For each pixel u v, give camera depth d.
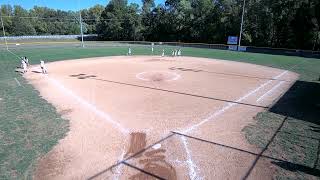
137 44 75.56
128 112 14.27
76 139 10.92
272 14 59.47
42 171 8.59
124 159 9.34
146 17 91.31
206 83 21.94
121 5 96.88
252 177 8.29
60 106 15.38
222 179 8.19
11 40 85.69
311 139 10.98
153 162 9.15
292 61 38.34
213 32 71.62
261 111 14.59
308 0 55.53
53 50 53.97
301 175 8.38
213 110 14.66
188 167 8.84
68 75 25.30
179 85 21.02
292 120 13.18
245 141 10.73
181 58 40.34
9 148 10.12
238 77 24.94
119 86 20.52
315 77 25.16
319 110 14.84
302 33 56.88
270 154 9.70
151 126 12.27
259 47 58.44
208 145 10.38
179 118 13.34
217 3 73.31
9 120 13.10
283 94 18.41
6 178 8.17
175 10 82.12
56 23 116.56
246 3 63.91
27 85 21.06
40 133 11.53
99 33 103.75
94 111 14.46
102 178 8.25
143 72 27.02
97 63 33.69
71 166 8.91
